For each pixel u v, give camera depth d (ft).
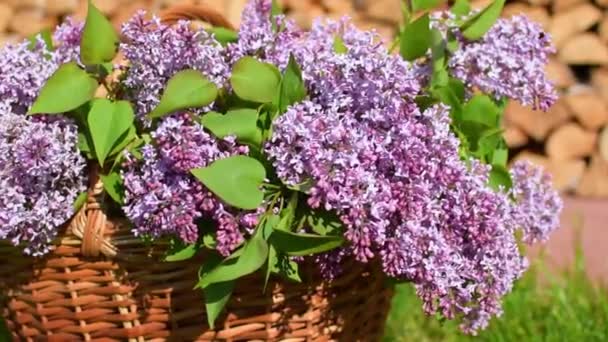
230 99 4.57
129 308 4.60
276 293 4.59
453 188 4.54
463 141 4.79
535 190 4.95
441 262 4.48
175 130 4.38
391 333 6.10
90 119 4.46
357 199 4.35
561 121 8.43
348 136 4.36
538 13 8.48
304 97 4.50
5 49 4.68
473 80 4.87
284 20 4.73
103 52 4.58
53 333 4.71
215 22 4.91
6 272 4.69
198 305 4.58
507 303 6.19
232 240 4.37
